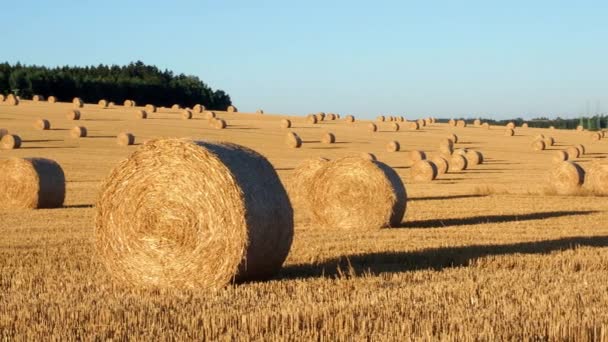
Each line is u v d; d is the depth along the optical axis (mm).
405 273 16312
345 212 27938
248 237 15430
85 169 55312
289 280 15680
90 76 177625
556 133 117438
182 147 15789
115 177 16344
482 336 10727
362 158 28062
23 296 13969
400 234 24891
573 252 19750
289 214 16438
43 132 83625
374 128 105000
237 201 15477
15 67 174000
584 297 13523
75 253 19641
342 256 19578
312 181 28625
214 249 15562
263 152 74125
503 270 16766
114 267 16188
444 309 12445
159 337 10922
